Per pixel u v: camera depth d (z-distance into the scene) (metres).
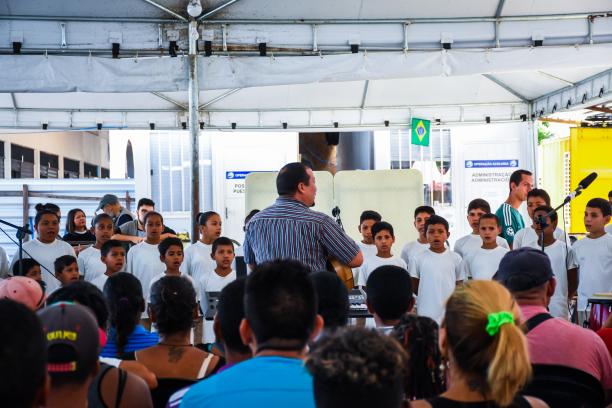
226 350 2.29
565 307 5.51
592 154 10.80
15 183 10.75
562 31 5.85
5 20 5.61
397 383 1.42
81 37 5.71
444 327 1.83
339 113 9.20
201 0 5.73
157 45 5.75
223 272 5.73
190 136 5.90
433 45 5.91
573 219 10.81
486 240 5.87
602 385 2.56
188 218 10.55
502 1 5.77
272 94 8.80
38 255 5.78
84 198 10.91
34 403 1.27
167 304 2.65
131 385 2.29
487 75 8.64
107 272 5.70
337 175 8.81
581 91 8.23
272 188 8.73
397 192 8.77
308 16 5.86
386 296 2.84
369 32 5.90
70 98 8.48
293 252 3.88
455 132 10.60
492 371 1.66
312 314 1.86
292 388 1.72
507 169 10.41
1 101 8.39
